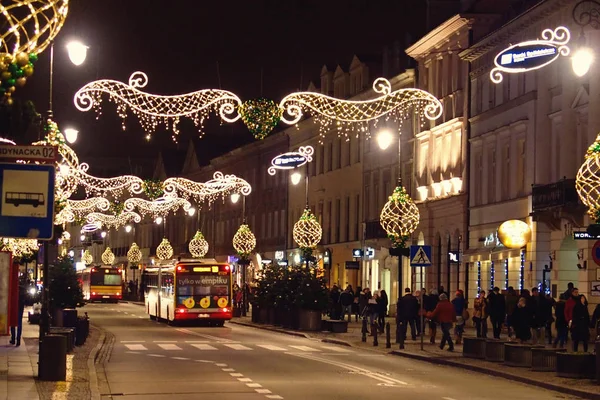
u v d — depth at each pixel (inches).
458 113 2343.8
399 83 2723.9
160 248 4200.3
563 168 1776.6
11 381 906.7
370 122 2908.5
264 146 3887.8
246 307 2923.2
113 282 4042.8
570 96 1763.0
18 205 749.3
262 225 3912.4
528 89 1974.7
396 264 2655.0
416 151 2583.7
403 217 1802.4
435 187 2459.4
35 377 943.0
